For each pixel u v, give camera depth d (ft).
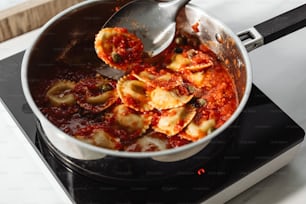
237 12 3.05
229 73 2.58
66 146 2.14
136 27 2.64
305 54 2.85
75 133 2.35
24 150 2.46
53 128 2.08
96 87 2.59
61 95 2.54
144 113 2.49
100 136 2.32
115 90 2.58
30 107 2.26
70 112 2.48
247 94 2.17
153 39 2.65
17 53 2.67
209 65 2.63
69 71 2.64
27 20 2.89
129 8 2.60
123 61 2.60
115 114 2.47
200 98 2.54
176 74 2.64
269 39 2.42
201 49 2.69
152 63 2.68
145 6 2.60
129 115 2.45
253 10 3.06
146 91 2.58
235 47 2.41
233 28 2.98
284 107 2.65
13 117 2.46
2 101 2.51
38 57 2.44
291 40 2.91
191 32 2.66
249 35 2.43
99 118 2.47
